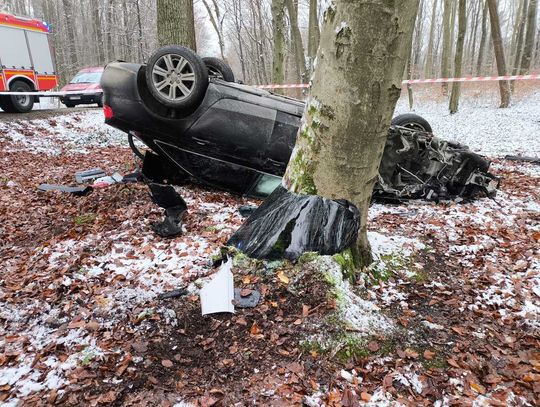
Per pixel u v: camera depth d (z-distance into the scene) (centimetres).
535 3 1898
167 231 450
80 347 281
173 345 282
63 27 3606
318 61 312
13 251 441
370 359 275
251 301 311
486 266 403
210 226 476
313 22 1731
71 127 1268
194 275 357
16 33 1303
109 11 3247
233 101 567
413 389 254
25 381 256
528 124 1321
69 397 243
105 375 259
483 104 1914
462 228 497
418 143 617
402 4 271
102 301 326
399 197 609
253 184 603
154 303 318
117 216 509
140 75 559
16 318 317
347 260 341
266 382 255
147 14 3234
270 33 3578
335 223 331
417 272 388
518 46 2327
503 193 655
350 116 302
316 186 337
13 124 1151
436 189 614
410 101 2005
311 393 248
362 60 285
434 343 295
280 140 571
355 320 297
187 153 593
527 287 364
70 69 3300
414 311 330
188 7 794
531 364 277
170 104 529
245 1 3534
